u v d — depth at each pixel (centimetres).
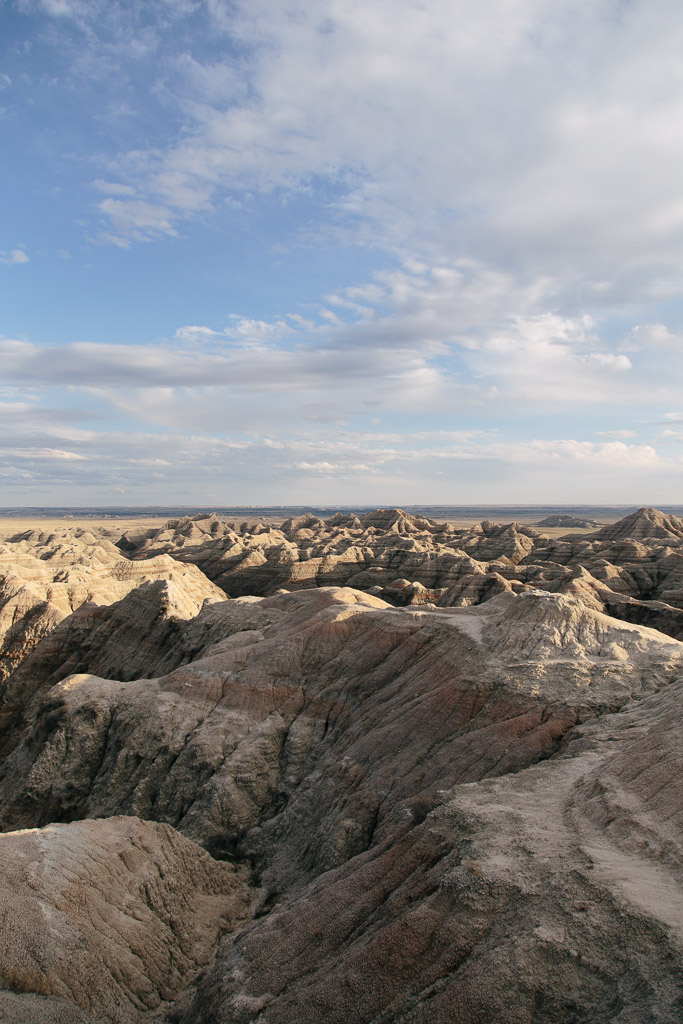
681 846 2064
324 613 5519
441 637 4575
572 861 2044
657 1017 1460
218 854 3622
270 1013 1997
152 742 4400
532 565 12425
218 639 6444
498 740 3278
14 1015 2081
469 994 1680
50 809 4378
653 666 3722
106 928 2567
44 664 7181
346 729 4178
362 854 2780
